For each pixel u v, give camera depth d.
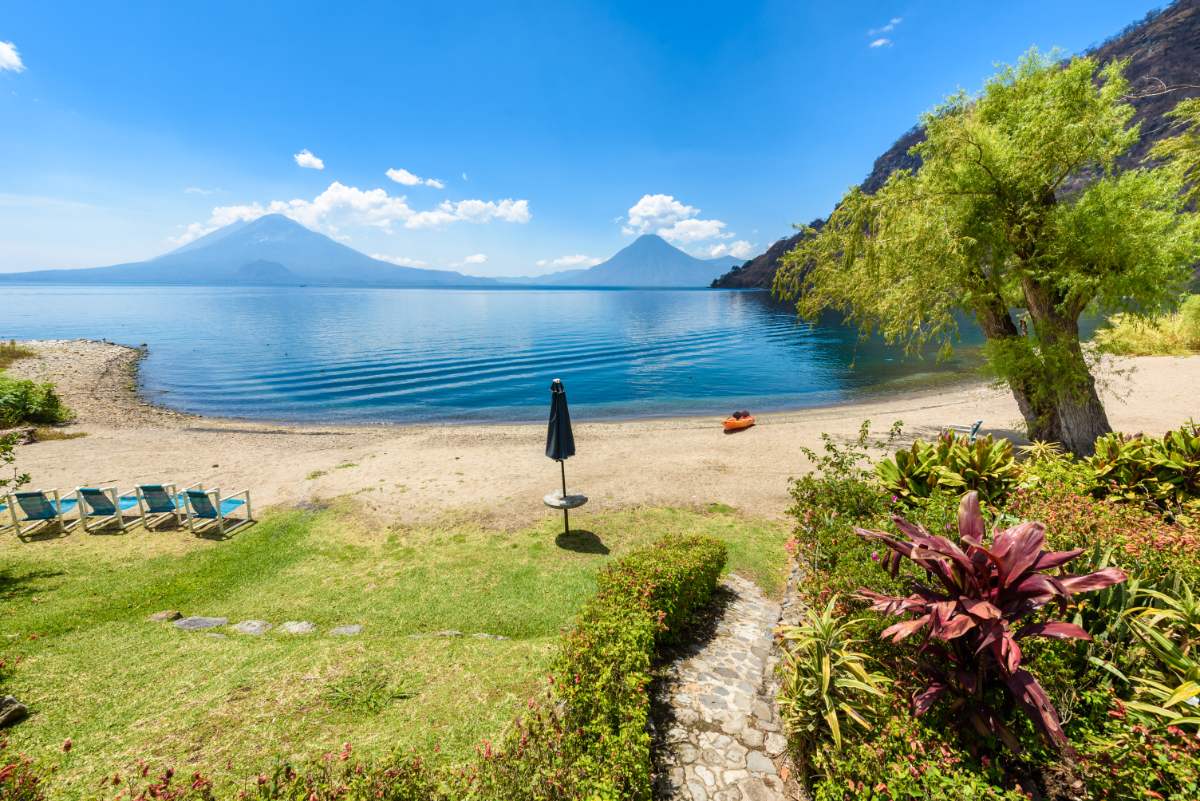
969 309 13.62
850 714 3.59
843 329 69.31
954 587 3.48
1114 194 11.24
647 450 18.42
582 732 3.85
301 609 8.29
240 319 95.50
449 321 91.25
